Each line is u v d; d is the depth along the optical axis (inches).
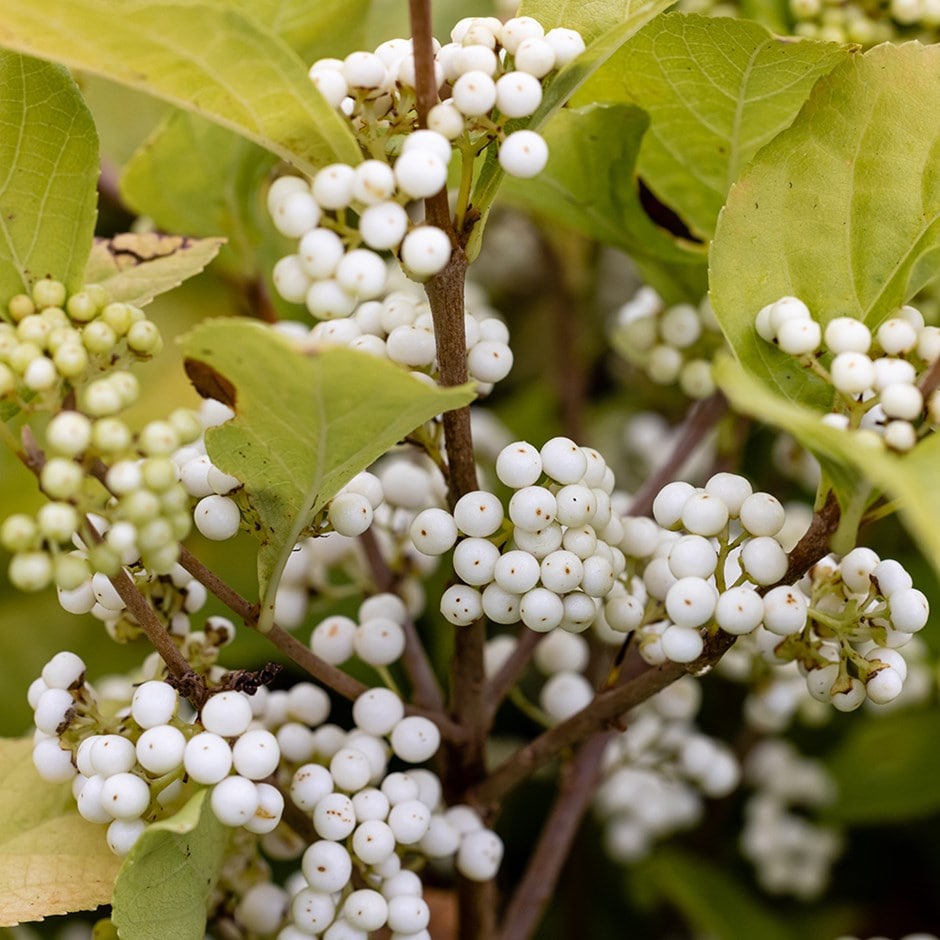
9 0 10.1
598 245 18.4
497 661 12.8
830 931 16.6
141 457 11.0
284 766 11.7
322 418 10.4
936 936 16.6
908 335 10.7
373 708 11.5
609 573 11.0
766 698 13.6
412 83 10.6
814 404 11.0
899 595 10.8
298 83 10.3
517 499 10.8
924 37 13.6
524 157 10.5
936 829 17.2
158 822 10.6
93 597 11.1
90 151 11.1
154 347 10.7
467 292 15.7
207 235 13.9
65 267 11.1
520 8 11.3
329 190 10.4
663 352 13.3
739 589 10.7
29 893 11.2
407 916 11.2
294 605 12.7
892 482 9.7
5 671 15.3
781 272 11.1
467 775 12.0
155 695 10.8
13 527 10.2
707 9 13.9
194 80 10.4
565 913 15.7
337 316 10.5
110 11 10.1
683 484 11.1
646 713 13.9
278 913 11.9
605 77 12.3
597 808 16.0
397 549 12.7
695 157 12.8
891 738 17.1
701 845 17.3
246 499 11.0
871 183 11.1
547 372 19.2
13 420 11.3
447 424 11.0
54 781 11.4
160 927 10.9
